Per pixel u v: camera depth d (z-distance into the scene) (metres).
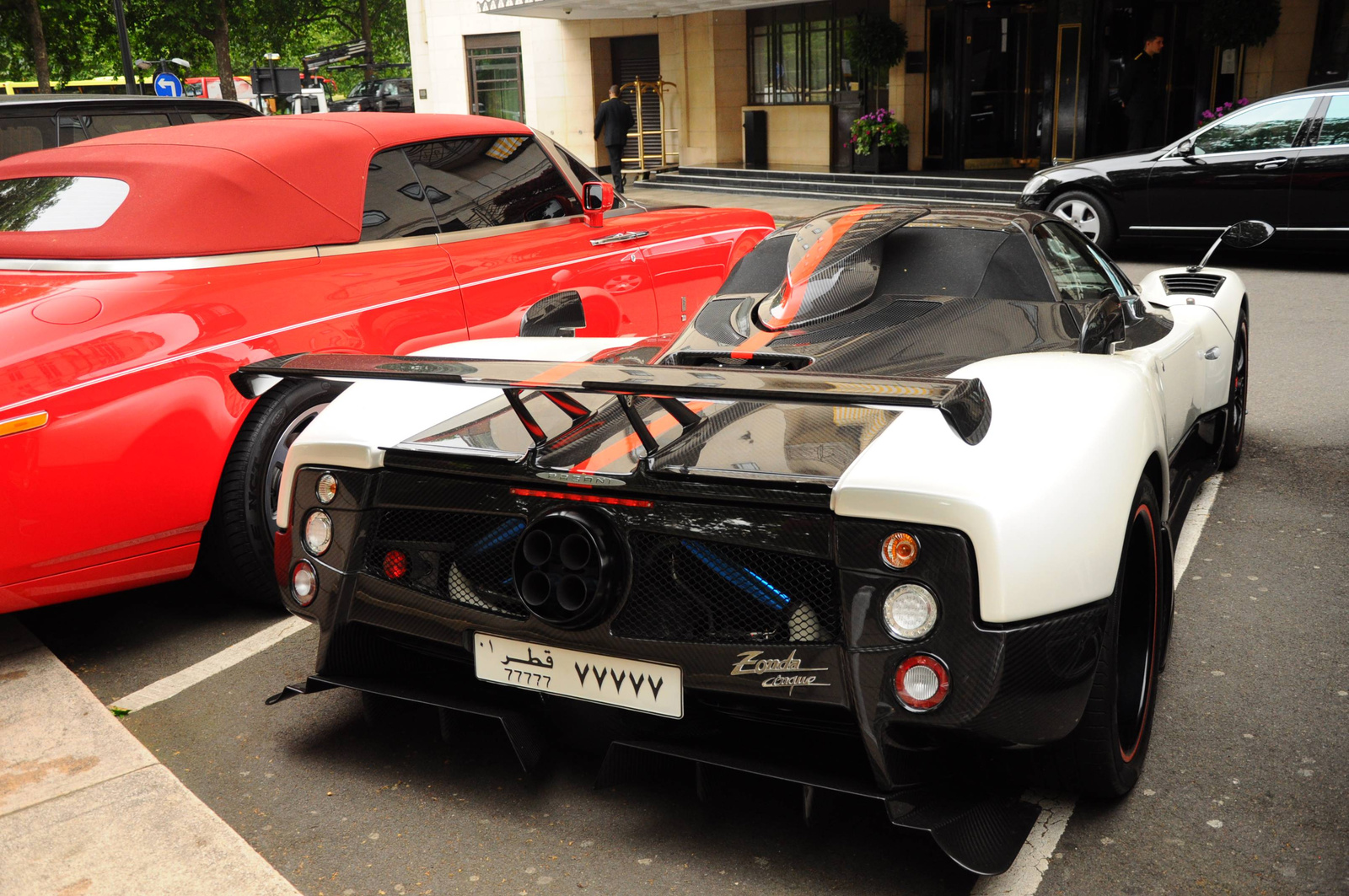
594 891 2.14
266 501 3.42
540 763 2.62
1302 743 2.58
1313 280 9.23
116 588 3.18
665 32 19.75
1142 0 15.24
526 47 21.61
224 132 3.89
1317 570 3.61
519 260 4.43
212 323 3.31
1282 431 5.19
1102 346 2.90
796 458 2.13
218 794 2.53
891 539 1.93
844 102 18.06
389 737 2.78
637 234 5.01
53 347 3.00
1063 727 1.99
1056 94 15.54
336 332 3.61
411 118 4.37
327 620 2.52
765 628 2.09
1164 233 10.18
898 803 2.01
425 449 2.38
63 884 2.16
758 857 2.23
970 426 1.66
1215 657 3.03
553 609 2.19
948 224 3.23
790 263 3.08
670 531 2.11
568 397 2.46
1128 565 2.30
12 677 3.11
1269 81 15.35
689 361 2.78
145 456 3.08
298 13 45.66
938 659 1.91
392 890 2.17
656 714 2.16
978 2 16.69
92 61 38.19
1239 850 2.18
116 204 3.52
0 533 2.86
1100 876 2.12
